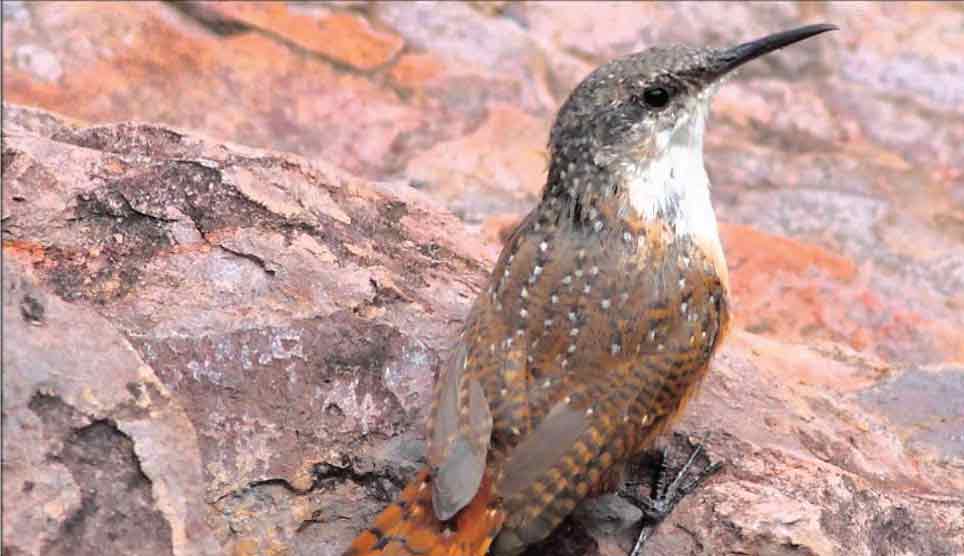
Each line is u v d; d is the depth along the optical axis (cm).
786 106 1295
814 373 920
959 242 1152
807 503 705
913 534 732
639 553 688
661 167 705
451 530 601
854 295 1080
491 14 1345
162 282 747
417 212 871
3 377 629
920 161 1248
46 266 743
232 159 831
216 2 1278
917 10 1420
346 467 705
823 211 1177
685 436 750
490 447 627
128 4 1254
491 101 1248
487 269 846
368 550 603
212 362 707
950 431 851
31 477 621
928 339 1040
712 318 690
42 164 779
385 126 1202
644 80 702
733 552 681
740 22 1361
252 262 766
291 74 1232
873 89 1316
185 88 1195
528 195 1152
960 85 1320
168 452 642
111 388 644
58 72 1179
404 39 1298
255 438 696
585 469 633
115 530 627
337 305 758
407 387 727
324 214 820
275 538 685
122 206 773
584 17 1352
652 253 682
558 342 655
